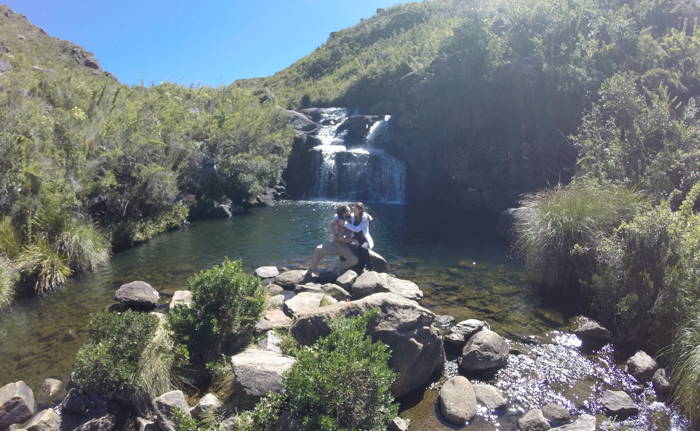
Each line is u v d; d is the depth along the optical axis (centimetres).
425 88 2170
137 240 1320
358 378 394
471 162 1983
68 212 1064
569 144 1673
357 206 929
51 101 1614
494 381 547
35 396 509
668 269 621
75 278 970
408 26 4741
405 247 1251
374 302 548
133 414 462
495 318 738
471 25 2056
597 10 1909
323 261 1073
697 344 499
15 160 1009
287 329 621
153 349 502
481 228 1537
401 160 2300
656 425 460
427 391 528
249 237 1384
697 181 898
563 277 852
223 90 2555
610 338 661
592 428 428
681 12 1900
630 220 805
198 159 1850
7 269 845
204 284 560
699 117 1230
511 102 1873
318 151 2458
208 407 453
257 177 2141
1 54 1970
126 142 1404
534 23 1969
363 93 3369
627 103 1235
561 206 861
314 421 362
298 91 4141
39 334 688
